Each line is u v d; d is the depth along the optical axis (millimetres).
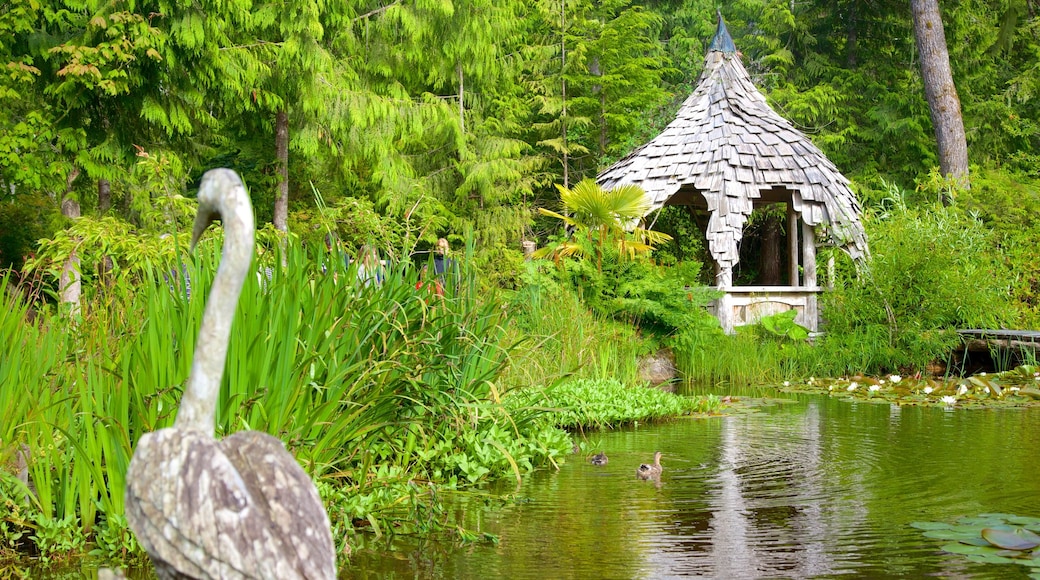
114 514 4301
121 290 5395
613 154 23641
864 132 24625
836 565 4094
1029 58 26500
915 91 24750
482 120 21234
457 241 19562
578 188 13961
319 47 14859
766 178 16016
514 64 21703
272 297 4961
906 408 10305
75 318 5816
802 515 5082
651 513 5133
